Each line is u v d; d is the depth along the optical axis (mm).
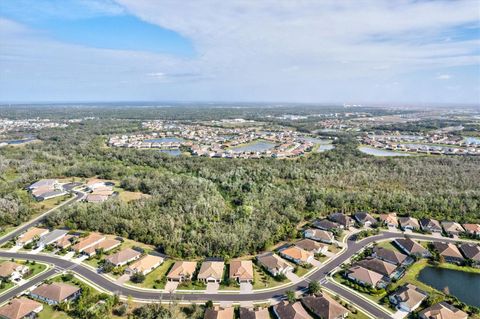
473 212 139500
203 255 105938
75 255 105500
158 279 93000
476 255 105938
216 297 86062
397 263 102375
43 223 129875
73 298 84750
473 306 86188
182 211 134000
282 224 125188
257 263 102062
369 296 87312
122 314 78312
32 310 78250
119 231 120750
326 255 107938
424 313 79375
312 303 82000
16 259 103125
